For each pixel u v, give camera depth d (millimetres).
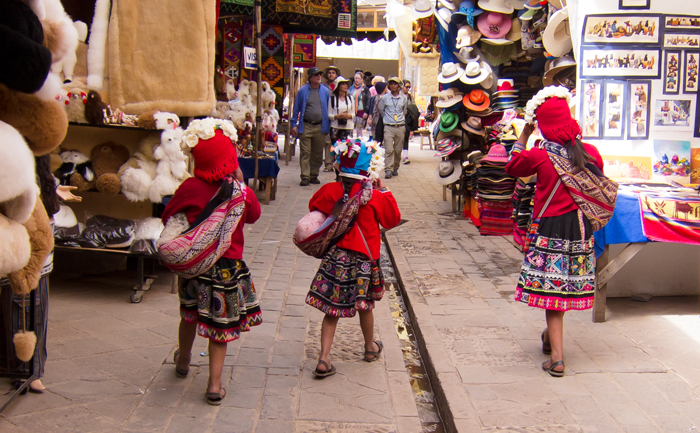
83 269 5812
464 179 8984
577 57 5441
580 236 3711
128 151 5445
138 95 5512
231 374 3781
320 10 11016
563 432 3016
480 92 8875
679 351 4066
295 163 15125
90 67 5492
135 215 5703
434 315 4781
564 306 3680
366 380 3762
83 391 3473
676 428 3059
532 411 3230
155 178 5086
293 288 5586
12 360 3379
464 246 7172
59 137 2533
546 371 3740
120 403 3355
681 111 5344
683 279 5254
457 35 9211
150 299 5152
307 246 3775
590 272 3736
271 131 10875
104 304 4980
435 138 10461
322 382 3717
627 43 5320
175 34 5531
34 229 2623
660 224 4387
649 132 5359
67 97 5020
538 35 7961
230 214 3232
